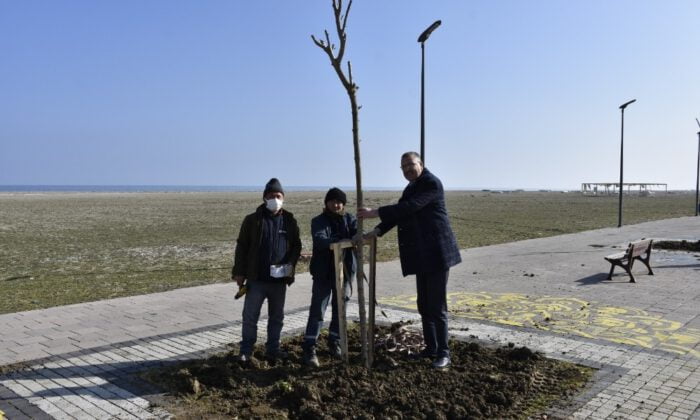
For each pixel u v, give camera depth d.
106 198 81.38
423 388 4.88
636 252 11.49
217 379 5.25
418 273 5.44
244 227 5.68
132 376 5.50
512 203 64.38
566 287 10.64
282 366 5.57
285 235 5.75
